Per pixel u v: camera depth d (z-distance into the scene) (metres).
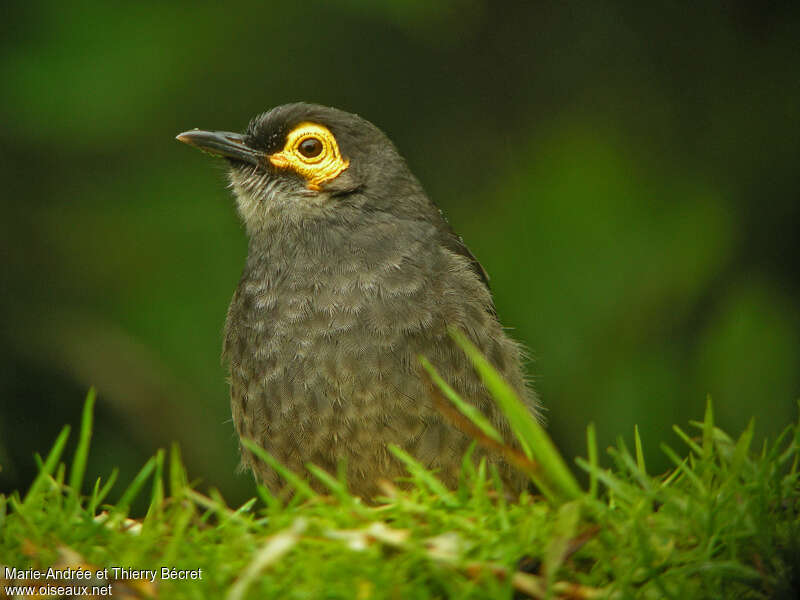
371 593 4.64
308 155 8.66
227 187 9.58
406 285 7.91
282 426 7.91
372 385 7.73
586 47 12.45
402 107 12.32
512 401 4.94
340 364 7.76
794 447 5.35
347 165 8.62
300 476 7.98
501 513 5.07
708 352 11.27
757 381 11.04
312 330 7.86
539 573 4.96
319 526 4.91
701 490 5.19
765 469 5.23
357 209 8.48
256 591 4.66
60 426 11.50
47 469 5.28
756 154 11.77
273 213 8.63
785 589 4.89
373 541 4.83
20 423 11.30
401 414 7.71
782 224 11.55
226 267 11.42
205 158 11.63
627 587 4.82
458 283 8.02
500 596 4.61
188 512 5.00
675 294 11.43
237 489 11.39
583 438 11.30
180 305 11.39
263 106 11.80
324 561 4.78
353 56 12.13
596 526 4.82
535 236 11.66
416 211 8.63
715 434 5.51
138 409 11.34
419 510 5.10
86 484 11.27
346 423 7.76
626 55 12.39
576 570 5.02
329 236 8.30
